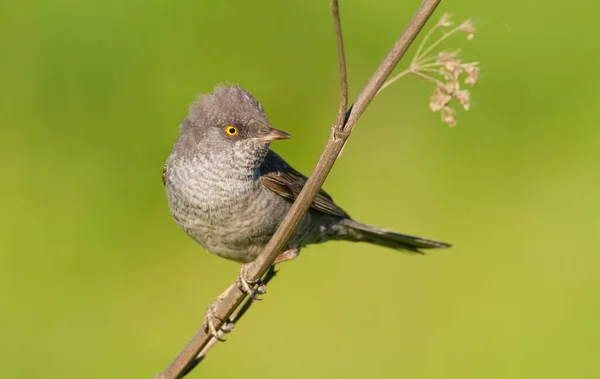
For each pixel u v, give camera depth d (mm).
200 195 8422
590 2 13781
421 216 12633
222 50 13383
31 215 12430
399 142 13430
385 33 13586
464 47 13383
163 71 13141
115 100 13094
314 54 13625
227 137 8328
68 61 13289
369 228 9664
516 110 13469
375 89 5672
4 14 13547
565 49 13477
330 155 5797
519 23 13602
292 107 13266
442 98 5555
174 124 12891
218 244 8766
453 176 13070
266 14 13789
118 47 13297
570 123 13289
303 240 9250
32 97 13180
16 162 12789
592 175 12891
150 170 12766
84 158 12906
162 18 13469
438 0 5570
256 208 8500
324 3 13945
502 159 13266
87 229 12391
